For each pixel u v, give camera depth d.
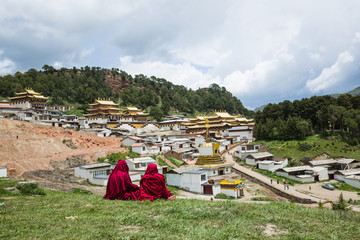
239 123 167.62
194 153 102.12
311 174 78.00
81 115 180.12
